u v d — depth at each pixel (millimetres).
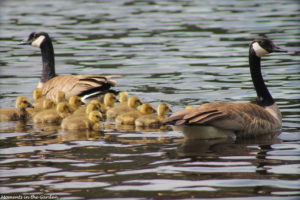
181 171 9898
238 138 12500
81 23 34562
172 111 15680
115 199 8562
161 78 20594
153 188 9031
